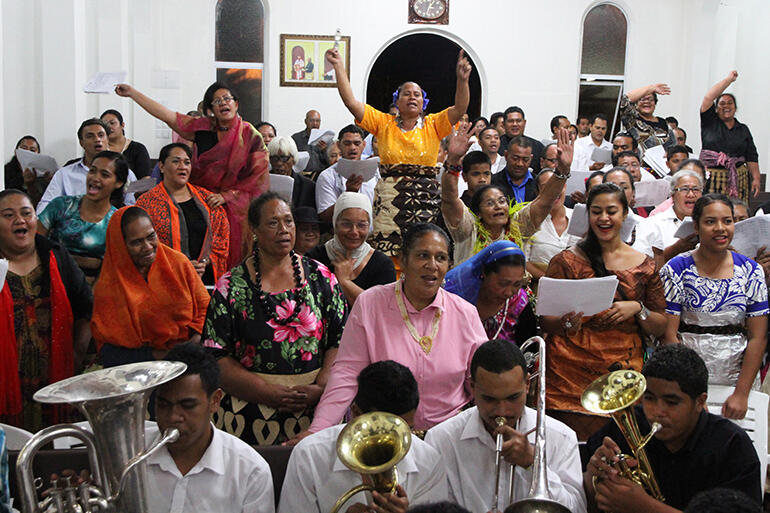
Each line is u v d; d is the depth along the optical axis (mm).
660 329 3809
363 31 12281
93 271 4988
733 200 5129
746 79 12758
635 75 13008
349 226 4277
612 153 8133
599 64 13008
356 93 12352
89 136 6637
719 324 3941
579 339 3729
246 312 3354
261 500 2727
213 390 2662
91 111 9898
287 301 3383
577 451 2887
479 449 2879
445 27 12492
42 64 8359
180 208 5270
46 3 8305
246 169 5699
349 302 4188
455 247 4809
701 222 3918
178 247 5113
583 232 4695
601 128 10359
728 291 3902
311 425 3070
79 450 2934
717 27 12648
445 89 16344
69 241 4949
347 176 6141
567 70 12820
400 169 5223
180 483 2678
